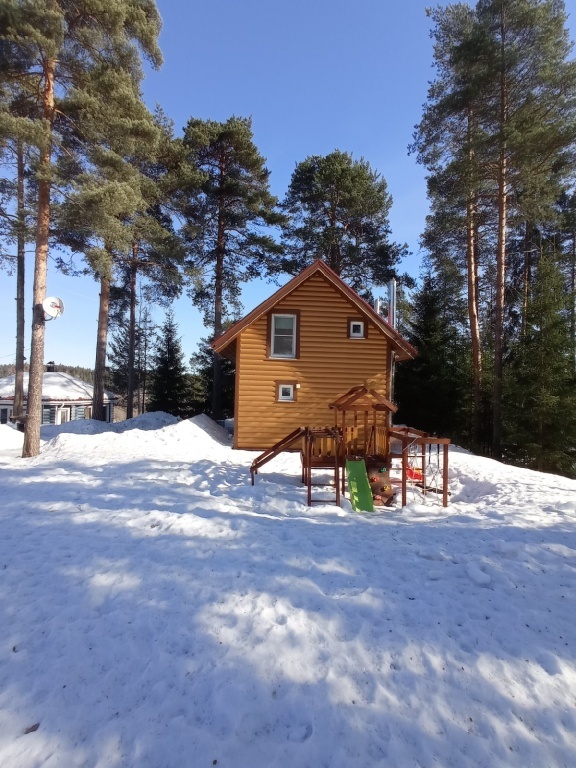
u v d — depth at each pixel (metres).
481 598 4.08
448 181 18.31
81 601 4.02
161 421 21.98
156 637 3.45
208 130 24.03
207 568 4.59
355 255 26.39
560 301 17.16
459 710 2.81
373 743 2.57
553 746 2.59
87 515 6.57
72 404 28.75
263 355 14.80
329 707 2.80
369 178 27.25
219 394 26.78
